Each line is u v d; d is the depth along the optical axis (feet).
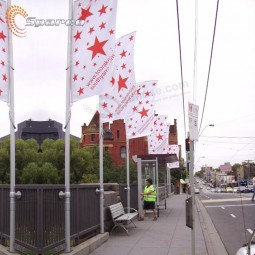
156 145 94.48
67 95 32.68
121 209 50.03
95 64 32.40
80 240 35.76
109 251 35.12
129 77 49.49
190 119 28.35
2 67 30.66
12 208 29.91
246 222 61.93
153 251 35.22
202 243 39.37
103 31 32.60
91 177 155.63
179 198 143.13
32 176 141.08
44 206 26.96
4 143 156.87
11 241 29.91
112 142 262.47
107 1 32.83
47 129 261.03
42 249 26.27
